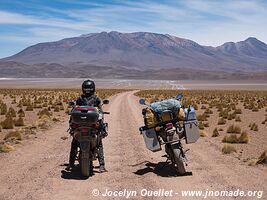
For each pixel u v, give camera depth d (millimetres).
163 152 13367
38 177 9758
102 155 10602
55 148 14000
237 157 12312
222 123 23734
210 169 10617
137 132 18516
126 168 10969
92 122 9594
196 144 14883
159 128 10414
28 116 28031
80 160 10281
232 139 15859
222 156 12477
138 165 11336
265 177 9688
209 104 42781
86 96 10625
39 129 19375
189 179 9594
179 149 9992
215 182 9266
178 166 9906
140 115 27375
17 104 41594
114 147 14398
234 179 9516
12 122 20859
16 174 10016
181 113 10328
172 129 9969
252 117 29016
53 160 11852
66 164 11320
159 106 10234
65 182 9352
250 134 18984
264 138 17438
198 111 35062
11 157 12125
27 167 10805
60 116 27562
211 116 29750
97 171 10586
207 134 18234
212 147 14211
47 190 8664
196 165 11117
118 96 64312
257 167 10836
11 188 8773
